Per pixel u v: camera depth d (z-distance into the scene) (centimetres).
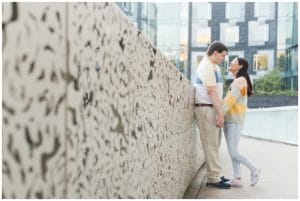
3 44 87
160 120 243
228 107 403
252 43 3016
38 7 98
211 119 405
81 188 125
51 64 105
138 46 189
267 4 2955
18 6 91
